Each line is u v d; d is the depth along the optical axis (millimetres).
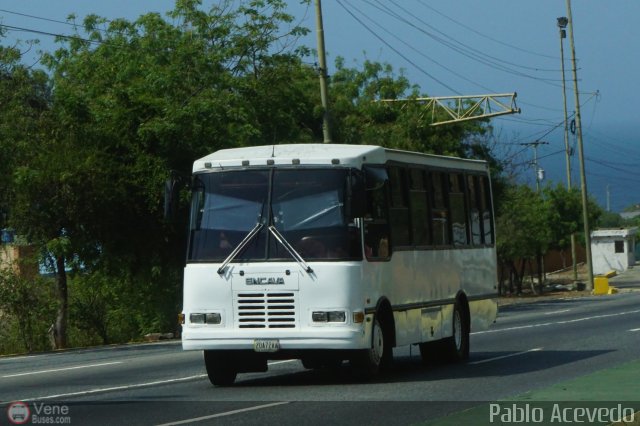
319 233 24062
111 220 49000
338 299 23734
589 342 36281
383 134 69625
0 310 52438
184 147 49688
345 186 24219
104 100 50281
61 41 57656
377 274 24953
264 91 54750
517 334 41438
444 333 29312
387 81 72125
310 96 64938
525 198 101312
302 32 56094
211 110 49688
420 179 28469
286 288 23875
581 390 22656
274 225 24234
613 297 81438
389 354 25828
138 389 24766
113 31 55156
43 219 47969
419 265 27750
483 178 33625
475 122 72875
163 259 52094
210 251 24406
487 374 26578
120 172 49000
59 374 29500
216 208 24641
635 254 157125
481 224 33062
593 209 116125
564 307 66562
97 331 56844
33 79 50469
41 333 52531
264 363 26125
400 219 26797
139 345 45062
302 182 24375
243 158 24797
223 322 24109
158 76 51219
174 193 25078
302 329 23750
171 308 56281
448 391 23047
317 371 28625
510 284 101000
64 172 46812
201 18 55031
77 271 52000
